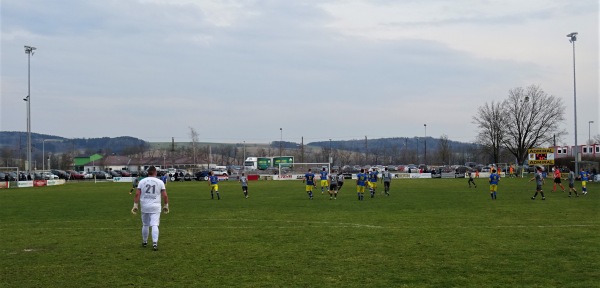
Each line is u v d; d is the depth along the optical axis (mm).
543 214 24375
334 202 33469
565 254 13852
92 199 38406
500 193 41906
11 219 24125
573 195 38719
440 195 39875
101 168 139875
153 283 11109
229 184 65938
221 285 10891
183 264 13047
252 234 18344
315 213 25859
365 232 18531
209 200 36344
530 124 101000
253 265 12859
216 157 189375
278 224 21281
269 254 14328
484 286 10633
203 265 12906
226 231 19203
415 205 30344
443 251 14492
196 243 16359
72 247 15742
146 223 15539
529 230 18625
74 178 91750
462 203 31656
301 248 15234
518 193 41719
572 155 78500
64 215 25938
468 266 12508
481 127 105062
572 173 37719
